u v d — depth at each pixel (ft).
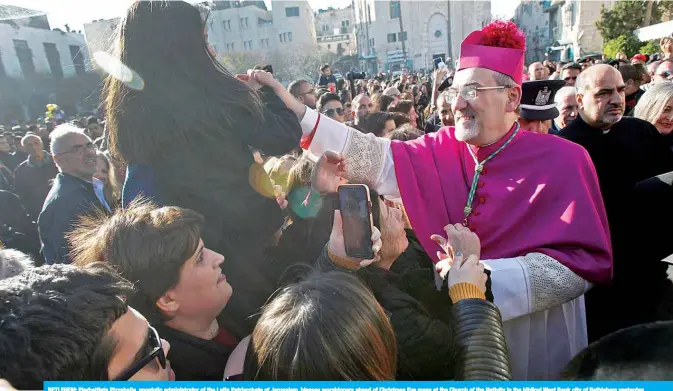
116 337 3.19
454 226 5.11
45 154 16.79
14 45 66.33
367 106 17.61
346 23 205.05
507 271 5.01
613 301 7.00
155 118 4.87
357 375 3.20
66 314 2.92
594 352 2.87
